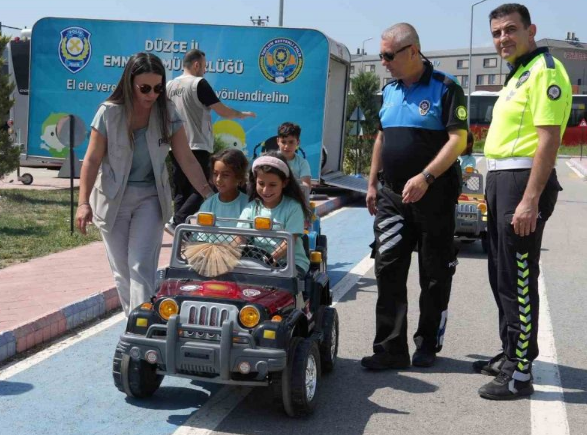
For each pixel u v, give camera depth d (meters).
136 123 5.21
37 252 8.98
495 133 5.01
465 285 8.65
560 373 5.56
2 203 13.71
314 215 6.97
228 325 4.21
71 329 6.35
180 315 4.38
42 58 16.69
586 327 6.89
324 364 5.36
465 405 4.88
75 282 7.39
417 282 8.71
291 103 15.96
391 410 4.77
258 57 15.96
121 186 5.18
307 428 4.46
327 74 15.84
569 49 72.69
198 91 7.88
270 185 4.89
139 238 5.25
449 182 5.33
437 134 5.24
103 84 16.55
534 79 4.74
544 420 4.65
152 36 16.25
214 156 5.12
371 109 26.14
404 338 5.55
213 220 4.73
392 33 5.14
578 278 9.16
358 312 7.29
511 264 4.94
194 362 4.27
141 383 4.65
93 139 5.16
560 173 31.97
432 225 5.36
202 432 4.36
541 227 4.93
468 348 6.15
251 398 4.89
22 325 5.77
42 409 4.62
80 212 5.11
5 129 14.88
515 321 4.97
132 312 4.51
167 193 5.35
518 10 4.87
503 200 4.93
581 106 50.94
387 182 5.43
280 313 4.44
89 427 4.38
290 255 4.64
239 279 4.64
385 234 5.44
